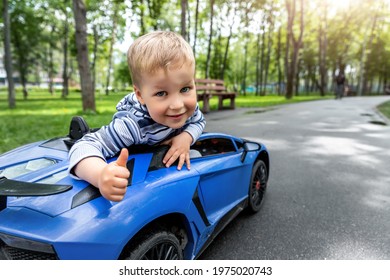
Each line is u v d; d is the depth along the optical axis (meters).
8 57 15.38
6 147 5.25
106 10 27.94
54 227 1.40
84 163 1.57
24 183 1.49
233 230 2.98
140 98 1.75
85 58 11.04
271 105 16.61
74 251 1.38
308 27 33.84
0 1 19.00
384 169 4.95
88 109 11.29
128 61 1.71
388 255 2.57
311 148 6.28
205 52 37.66
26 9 27.11
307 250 2.63
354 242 2.77
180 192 1.93
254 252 2.58
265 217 3.28
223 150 2.96
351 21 34.19
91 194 1.56
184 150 2.12
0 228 1.43
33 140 5.87
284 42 40.41
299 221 3.19
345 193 3.95
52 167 1.92
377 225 3.10
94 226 1.43
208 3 25.42
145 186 1.74
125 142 1.84
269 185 4.23
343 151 6.06
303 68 51.72
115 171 1.41
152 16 23.56
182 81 1.61
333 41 36.28
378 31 37.81
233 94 13.62
